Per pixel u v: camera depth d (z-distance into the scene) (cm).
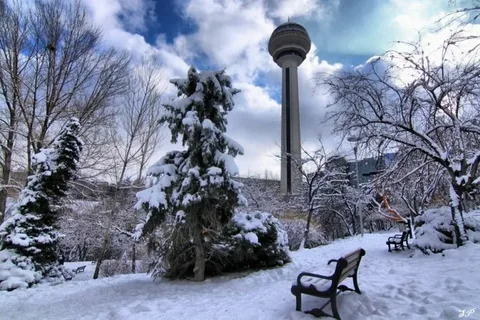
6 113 1363
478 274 523
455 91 847
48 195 1069
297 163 2259
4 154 1362
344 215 2956
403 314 373
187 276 817
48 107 1382
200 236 778
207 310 477
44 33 1327
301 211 2620
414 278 555
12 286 820
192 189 739
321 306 417
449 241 868
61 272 1025
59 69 1381
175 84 802
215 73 810
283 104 5538
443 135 994
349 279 587
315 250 1387
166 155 820
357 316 373
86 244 1938
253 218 940
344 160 2100
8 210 1370
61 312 532
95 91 1462
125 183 1493
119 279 898
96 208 1580
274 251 928
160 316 456
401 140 914
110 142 1474
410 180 1162
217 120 820
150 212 737
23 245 928
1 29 1241
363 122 946
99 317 470
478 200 1211
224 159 748
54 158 1103
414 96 899
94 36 1457
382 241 1584
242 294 586
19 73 1305
